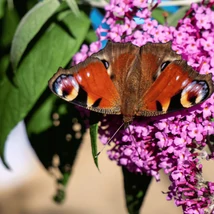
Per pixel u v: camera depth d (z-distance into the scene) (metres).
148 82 0.36
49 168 0.45
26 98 0.41
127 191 0.41
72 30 0.40
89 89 0.36
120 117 0.38
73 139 0.44
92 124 0.36
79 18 0.40
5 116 0.41
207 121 0.36
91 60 0.36
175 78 0.35
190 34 0.37
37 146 0.45
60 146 0.45
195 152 0.36
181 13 0.41
